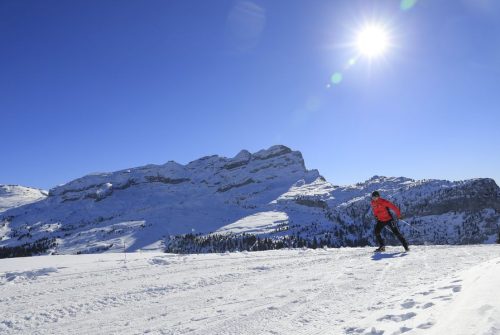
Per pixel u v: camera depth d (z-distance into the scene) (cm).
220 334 620
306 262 1395
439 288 669
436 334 394
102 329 700
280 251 1866
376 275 1032
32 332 702
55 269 1394
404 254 1477
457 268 1036
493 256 1256
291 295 860
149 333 659
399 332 450
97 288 1059
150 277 1198
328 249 1934
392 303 660
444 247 1722
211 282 1075
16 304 909
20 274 1320
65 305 882
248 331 621
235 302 834
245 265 1375
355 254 1627
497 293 498
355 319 604
